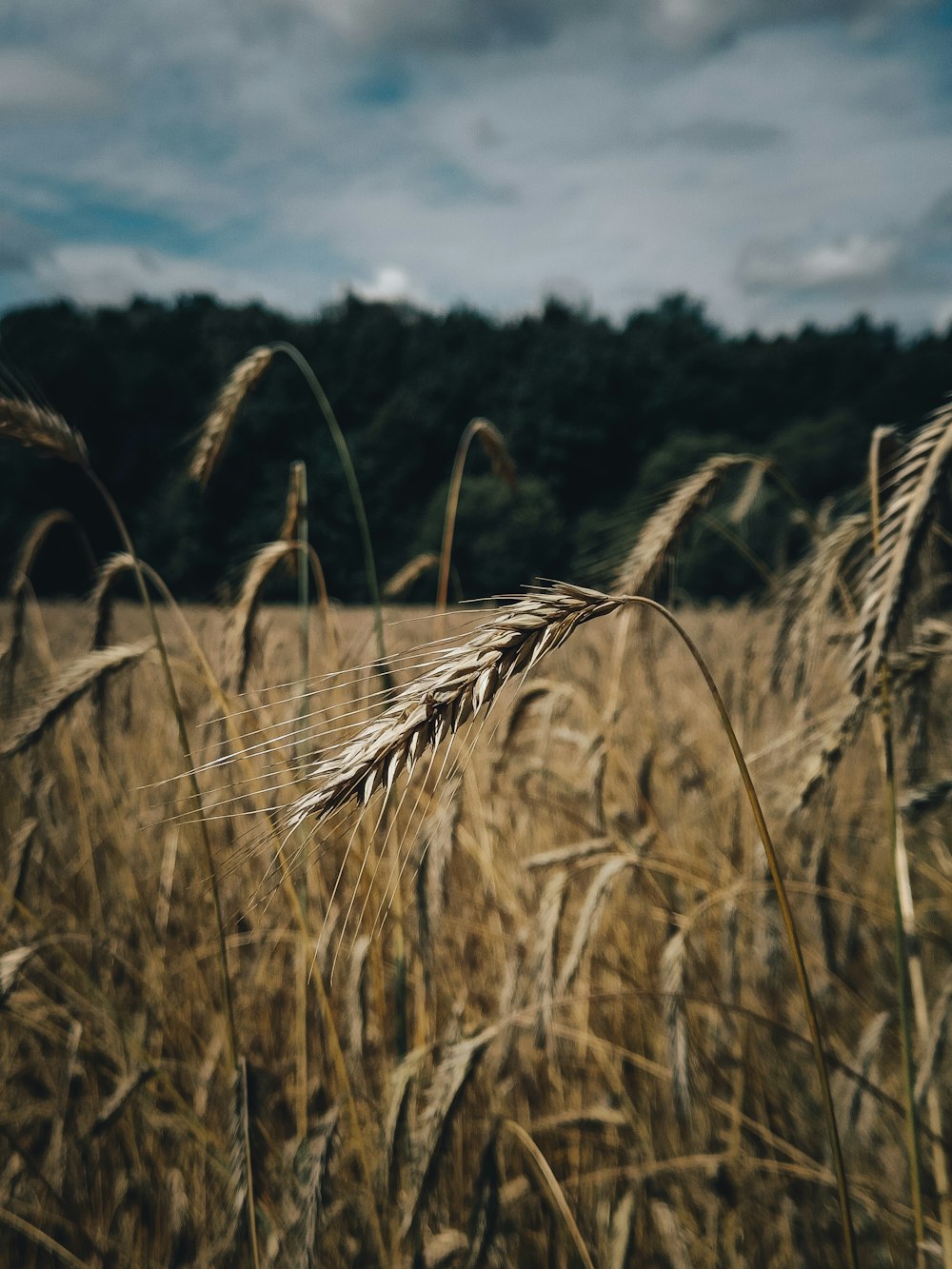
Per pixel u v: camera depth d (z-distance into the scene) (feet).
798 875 2.52
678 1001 1.95
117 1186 2.54
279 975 2.90
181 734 2.02
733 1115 2.22
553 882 2.11
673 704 3.70
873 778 2.62
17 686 2.72
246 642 2.34
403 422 47.50
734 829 2.78
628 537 1.82
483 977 2.69
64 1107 2.48
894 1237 2.09
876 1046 2.12
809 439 45.21
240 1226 1.90
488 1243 1.96
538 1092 2.57
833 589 1.79
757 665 2.74
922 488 1.28
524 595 1.12
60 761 3.52
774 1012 2.59
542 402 49.55
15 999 2.54
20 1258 2.42
